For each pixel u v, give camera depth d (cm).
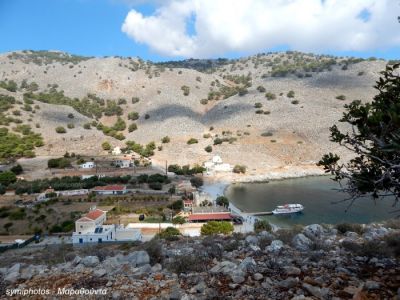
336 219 6494
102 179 9394
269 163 13075
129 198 7800
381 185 848
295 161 13375
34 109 16788
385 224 2058
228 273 991
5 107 15712
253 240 1602
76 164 11244
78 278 1034
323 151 13775
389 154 805
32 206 6988
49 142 13538
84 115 18838
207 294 852
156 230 5675
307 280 895
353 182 900
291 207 7262
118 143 14838
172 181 10162
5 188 8488
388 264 1048
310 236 1697
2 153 11194
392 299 772
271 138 15150
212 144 14675
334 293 820
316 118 16425
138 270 1085
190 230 5691
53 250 2459
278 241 1440
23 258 1906
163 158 13400
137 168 11431
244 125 16762
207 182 11206
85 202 7512
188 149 14200
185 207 7350
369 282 852
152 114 19188
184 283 956
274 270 1009
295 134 15362
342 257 1159
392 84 845
